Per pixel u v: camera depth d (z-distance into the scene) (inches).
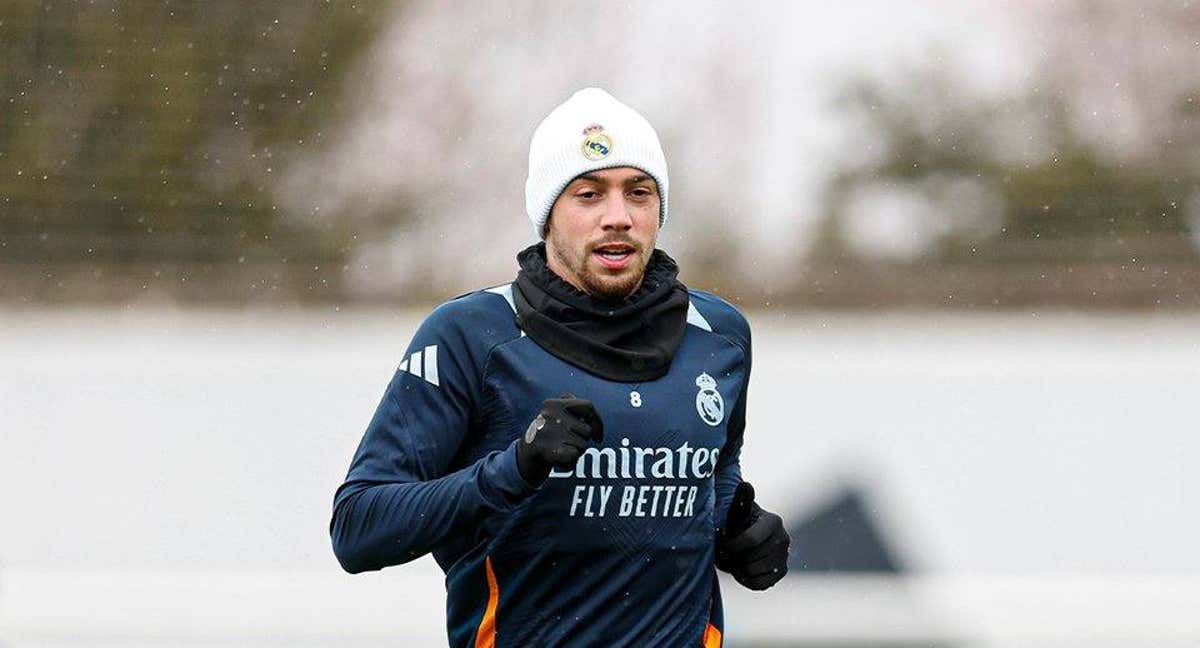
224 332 930.7
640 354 431.8
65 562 887.7
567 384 427.5
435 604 860.6
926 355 935.7
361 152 997.2
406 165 995.3
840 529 884.6
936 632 875.4
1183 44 1057.5
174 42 1010.7
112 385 905.5
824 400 903.1
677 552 436.1
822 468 896.3
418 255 971.3
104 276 943.0
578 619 430.0
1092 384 910.4
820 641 858.8
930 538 895.1
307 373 909.8
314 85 1011.9
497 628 435.5
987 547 892.6
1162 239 991.0
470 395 429.4
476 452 434.9
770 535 461.7
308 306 944.9
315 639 868.6
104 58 1003.3
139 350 919.0
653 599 435.5
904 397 906.1
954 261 986.1
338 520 427.2
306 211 978.7
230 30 1021.8
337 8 1029.2
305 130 1000.9
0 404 903.1
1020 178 1013.8
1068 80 1042.7
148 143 986.1
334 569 893.8
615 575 430.6
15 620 875.4
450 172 994.1
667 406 432.8
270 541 895.7
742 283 972.6
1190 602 890.7
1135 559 897.5
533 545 426.6
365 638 862.5
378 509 414.9
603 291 429.7
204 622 875.4
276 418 905.5
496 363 428.5
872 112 1024.2
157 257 952.9
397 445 426.6
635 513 428.8
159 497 896.9
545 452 390.6
